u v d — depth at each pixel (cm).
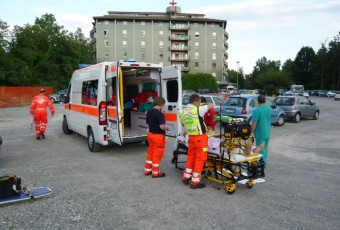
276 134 1241
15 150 895
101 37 8069
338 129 1390
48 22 5566
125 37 8138
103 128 802
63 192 536
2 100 3116
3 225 410
